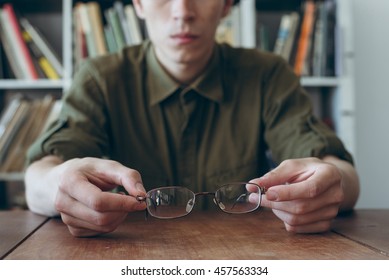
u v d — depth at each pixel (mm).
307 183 540
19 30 1447
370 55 1807
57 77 1451
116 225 555
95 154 801
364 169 1801
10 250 501
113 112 887
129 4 1522
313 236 551
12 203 1632
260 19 1713
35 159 764
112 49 1428
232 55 949
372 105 1801
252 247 498
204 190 888
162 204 589
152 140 896
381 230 578
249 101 915
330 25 1499
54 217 688
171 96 893
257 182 571
